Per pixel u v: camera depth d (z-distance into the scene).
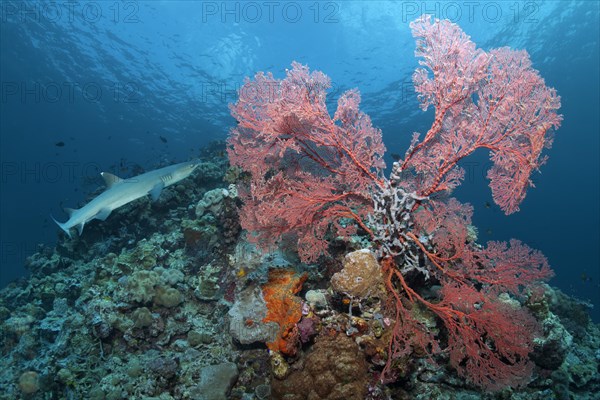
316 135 4.25
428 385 4.14
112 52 32.59
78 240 9.28
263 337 4.32
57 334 6.36
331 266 4.98
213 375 4.29
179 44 32.34
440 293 4.14
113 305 5.56
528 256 3.84
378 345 3.81
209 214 7.14
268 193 4.41
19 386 5.32
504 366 3.72
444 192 4.70
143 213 9.00
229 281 5.52
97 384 4.68
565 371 4.81
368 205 4.48
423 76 4.00
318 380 3.64
